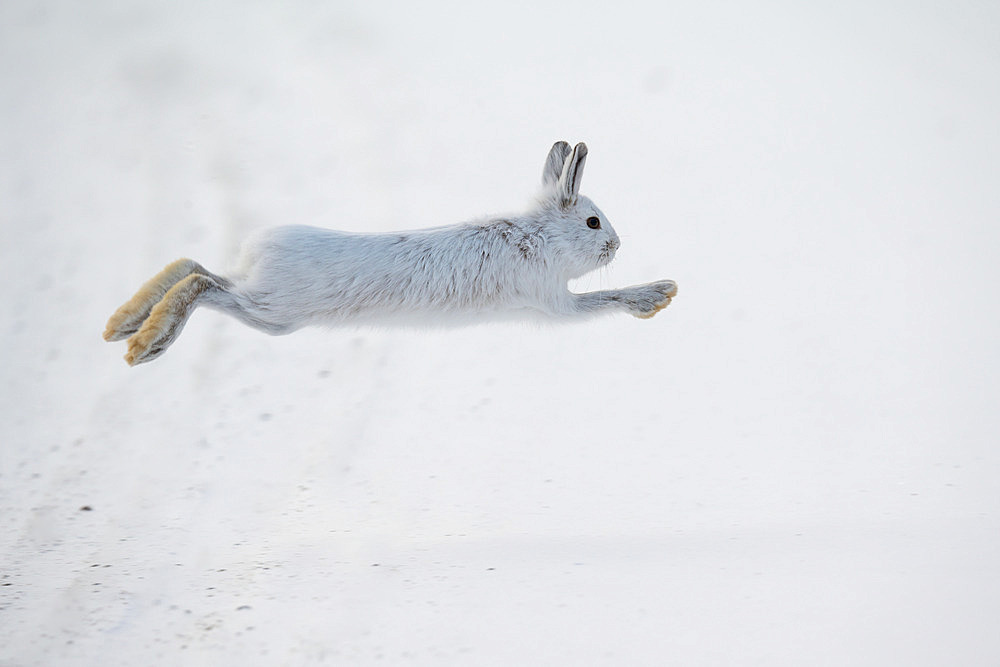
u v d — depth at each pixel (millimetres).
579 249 11742
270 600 9641
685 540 10617
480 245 11289
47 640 9109
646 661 8109
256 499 12828
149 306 10516
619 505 12109
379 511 12273
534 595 9320
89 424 15352
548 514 11898
